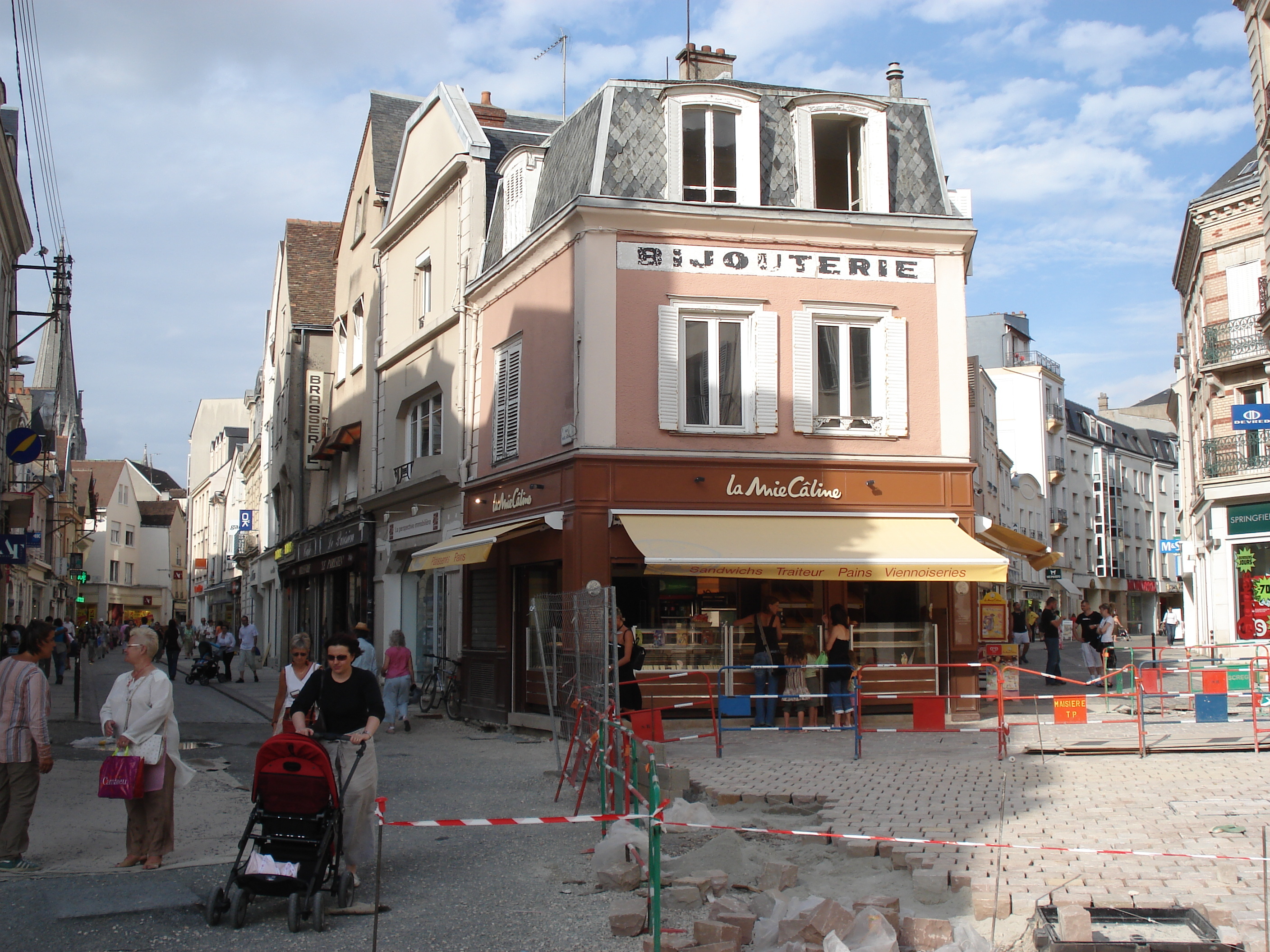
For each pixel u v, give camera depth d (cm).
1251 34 2089
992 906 640
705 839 865
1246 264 3081
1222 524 3055
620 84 1739
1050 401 6694
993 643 2203
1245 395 3097
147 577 9412
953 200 1861
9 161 2111
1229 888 662
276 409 4231
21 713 798
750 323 1700
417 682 2436
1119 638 3653
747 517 1648
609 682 1144
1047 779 1083
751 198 1716
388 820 984
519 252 1853
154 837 800
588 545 1611
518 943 627
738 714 1446
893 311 1734
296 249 3772
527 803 1078
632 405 1648
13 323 2586
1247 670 1602
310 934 651
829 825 862
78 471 8888
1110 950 545
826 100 1766
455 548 1878
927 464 1712
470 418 2098
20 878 766
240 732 1759
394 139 2917
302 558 3491
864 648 1683
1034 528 6209
